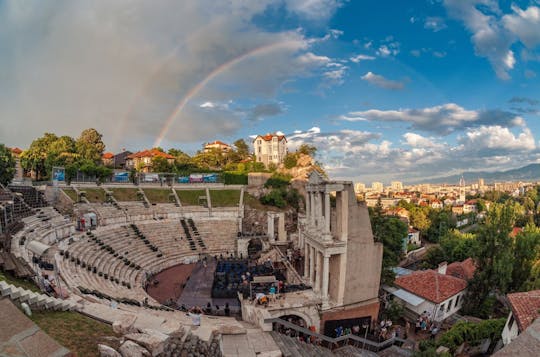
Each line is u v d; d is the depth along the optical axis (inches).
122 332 577.6
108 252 1670.8
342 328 1216.8
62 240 1520.7
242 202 3083.2
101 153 4648.1
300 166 3789.4
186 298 1460.4
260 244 2429.9
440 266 1769.2
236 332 887.1
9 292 546.9
